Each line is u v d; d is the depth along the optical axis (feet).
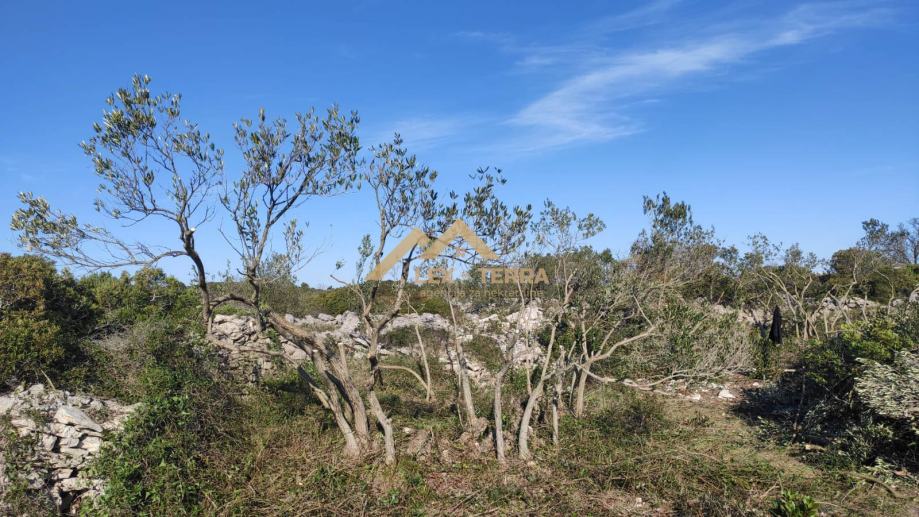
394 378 45.96
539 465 29.30
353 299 68.23
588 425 35.29
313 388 30.17
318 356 29.07
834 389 36.04
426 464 28.68
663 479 27.58
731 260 71.46
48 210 22.89
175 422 27.20
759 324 67.92
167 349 33.17
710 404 43.78
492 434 31.73
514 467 28.73
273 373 42.50
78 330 35.53
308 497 25.04
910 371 29.58
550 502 25.45
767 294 72.23
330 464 27.78
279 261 28.89
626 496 26.86
